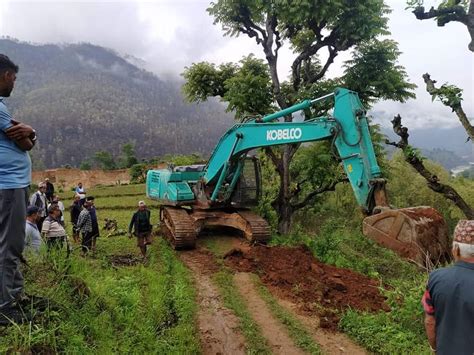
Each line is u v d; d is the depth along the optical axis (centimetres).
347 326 708
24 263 518
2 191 366
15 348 367
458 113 795
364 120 816
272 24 1521
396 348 615
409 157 840
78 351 425
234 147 1210
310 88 1456
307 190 1745
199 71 1645
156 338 604
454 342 277
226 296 854
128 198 3164
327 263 1148
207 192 1350
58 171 5650
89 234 1077
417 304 658
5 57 364
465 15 782
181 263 1086
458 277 284
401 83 1413
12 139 372
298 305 818
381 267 1285
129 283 777
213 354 621
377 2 1323
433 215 651
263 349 640
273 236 1344
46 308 436
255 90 1477
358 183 795
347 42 1436
